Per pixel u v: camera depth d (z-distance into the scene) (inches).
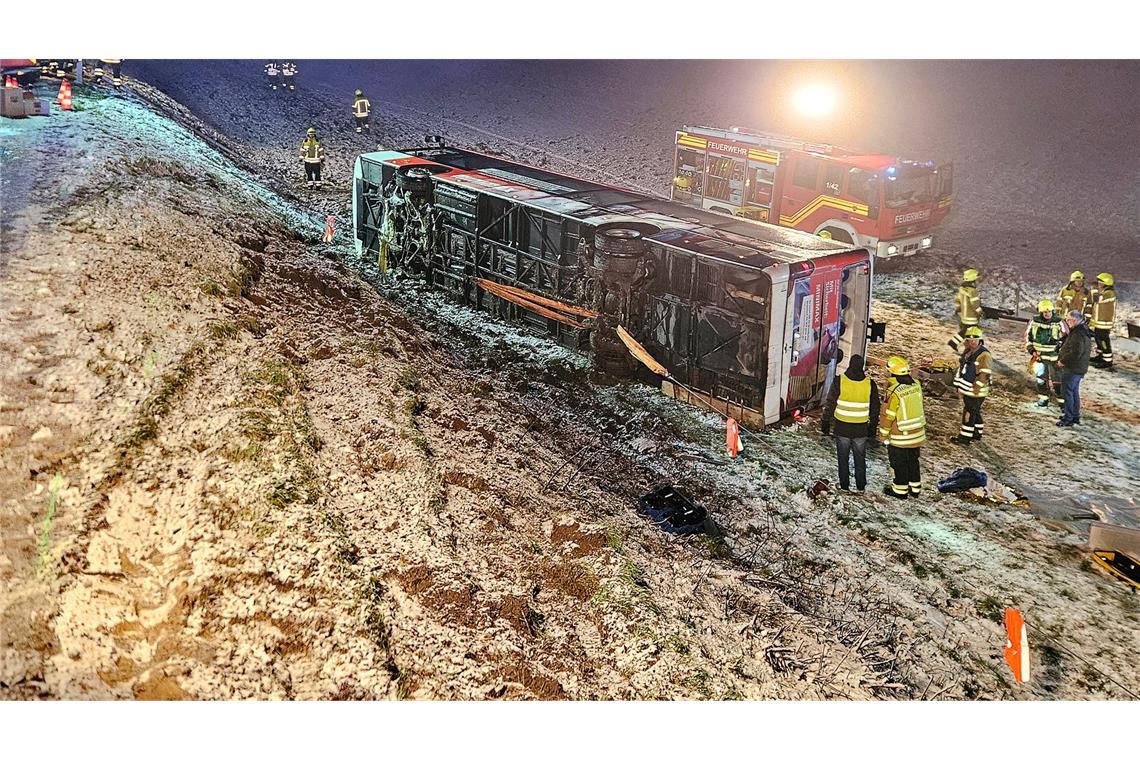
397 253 631.8
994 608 322.7
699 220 522.6
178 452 292.2
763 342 437.4
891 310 668.1
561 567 301.6
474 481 336.2
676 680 260.2
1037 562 352.2
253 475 286.8
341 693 232.4
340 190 894.4
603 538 318.3
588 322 508.7
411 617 257.4
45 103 722.2
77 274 391.5
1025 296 705.0
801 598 318.0
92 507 263.7
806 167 743.7
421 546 284.2
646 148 1138.0
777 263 433.4
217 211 568.4
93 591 240.2
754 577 323.0
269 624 242.2
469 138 1149.7
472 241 581.6
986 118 1187.3
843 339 483.5
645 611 282.2
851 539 362.0
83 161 567.5
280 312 443.5
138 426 296.8
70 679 221.0
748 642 282.5
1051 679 291.1
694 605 294.0
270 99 1245.7
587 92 1416.1
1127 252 798.5
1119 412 498.3
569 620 278.5
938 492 401.7
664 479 398.9
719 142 805.2
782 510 382.3
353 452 328.8
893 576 338.3
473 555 291.3
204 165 726.5
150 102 914.1
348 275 588.4
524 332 557.9
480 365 502.6
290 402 343.3
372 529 285.6
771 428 452.4
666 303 477.1
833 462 427.2
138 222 474.6
